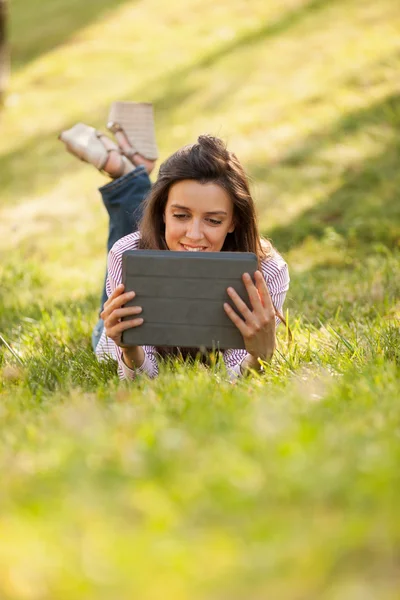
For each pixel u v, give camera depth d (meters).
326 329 4.16
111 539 1.64
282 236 8.22
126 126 5.08
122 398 2.82
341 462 1.88
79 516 1.73
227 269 3.18
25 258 8.45
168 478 1.88
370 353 3.45
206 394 2.69
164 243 3.71
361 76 12.45
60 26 18.64
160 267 3.19
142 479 1.89
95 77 15.33
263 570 1.52
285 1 17.31
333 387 2.73
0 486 1.91
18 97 14.90
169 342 3.23
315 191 9.20
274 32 15.55
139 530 1.70
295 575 1.50
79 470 1.93
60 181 11.20
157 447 2.04
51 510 1.76
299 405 2.44
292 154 10.24
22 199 10.68
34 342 4.63
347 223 8.18
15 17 20.20
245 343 3.22
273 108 12.08
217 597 1.47
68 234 9.20
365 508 1.70
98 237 9.01
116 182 4.70
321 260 7.34
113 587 1.51
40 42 17.86
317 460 1.89
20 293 6.71
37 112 14.11
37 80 15.66
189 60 15.15
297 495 1.77
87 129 4.96
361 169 9.55
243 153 10.60
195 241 3.45
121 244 3.81
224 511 1.73
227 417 2.29
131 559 1.57
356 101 11.59
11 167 11.98
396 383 2.72
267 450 1.97
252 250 3.69
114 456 2.01
